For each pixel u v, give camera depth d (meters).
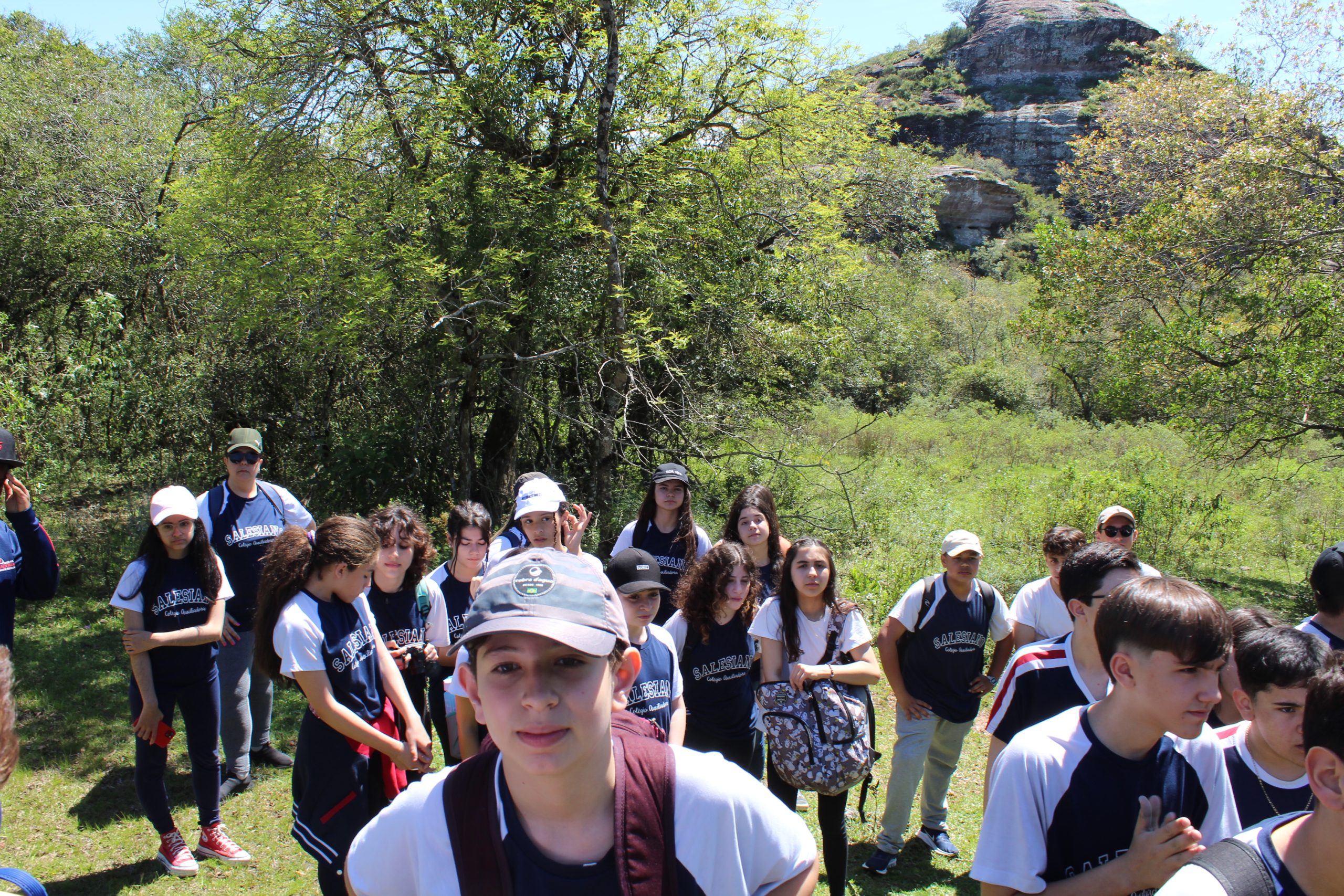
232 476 5.25
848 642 3.82
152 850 4.47
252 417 12.36
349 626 3.28
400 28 11.32
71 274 14.73
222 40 11.41
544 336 11.34
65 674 6.90
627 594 3.31
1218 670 1.97
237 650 5.06
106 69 17.06
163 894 4.10
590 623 1.41
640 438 12.05
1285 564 11.98
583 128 11.34
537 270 11.00
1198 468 15.18
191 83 16.36
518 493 4.67
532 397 11.71
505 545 4.67
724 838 1.50
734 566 3.94
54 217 13.78
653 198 12.48
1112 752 2.07
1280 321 11.24
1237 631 3.02
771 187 13.53
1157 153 12.70
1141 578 2.12
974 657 4.36
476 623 1.42
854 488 13.18
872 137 16.36
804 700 3.67
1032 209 60.28
